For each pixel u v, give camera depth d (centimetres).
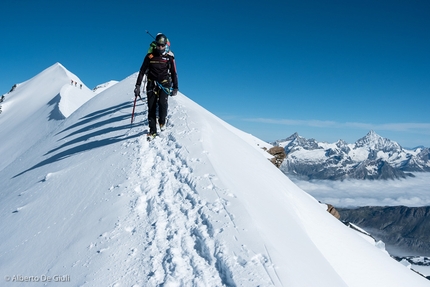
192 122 906
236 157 856
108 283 392
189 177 601
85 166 812
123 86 1841
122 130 1029
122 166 726
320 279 432
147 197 574
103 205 584
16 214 700
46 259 486
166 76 848
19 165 1311
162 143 805
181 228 470
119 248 452
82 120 1498
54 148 1209
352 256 736
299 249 492
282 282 363
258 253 403
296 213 756
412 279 829
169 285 368
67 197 680
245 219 465
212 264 395
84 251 468
